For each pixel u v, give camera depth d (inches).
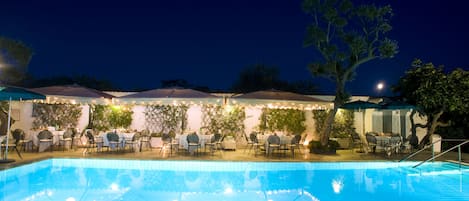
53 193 321.4
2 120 564.7
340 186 366.0
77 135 543.2
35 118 605.3
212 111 629.3
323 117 639.8
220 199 315.3
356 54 504.7
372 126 646.5
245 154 495.5
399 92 626.8
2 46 578.9
